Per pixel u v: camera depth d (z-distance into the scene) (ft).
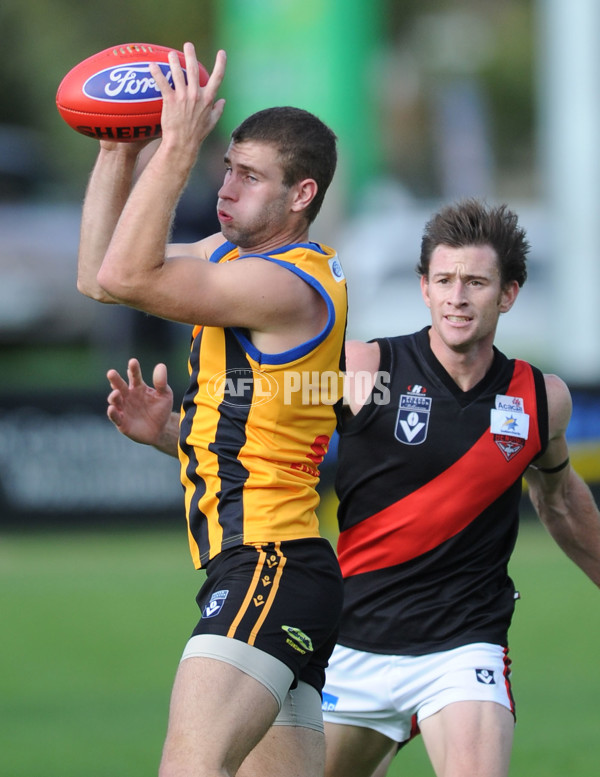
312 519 42.98
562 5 179.93
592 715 74.02
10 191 246.68
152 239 39.96
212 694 38.88
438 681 47.03
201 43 359.05
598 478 118.73
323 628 41.63
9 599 101.65
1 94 339.98
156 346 175.11
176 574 109.91
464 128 310.86
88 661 85.10
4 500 121.08
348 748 49.85
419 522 48.11
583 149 179.93
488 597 48.42
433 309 48.44
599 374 135.13
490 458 48.14
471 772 44.01
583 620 95.25
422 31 433.89
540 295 248.93
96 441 121.60
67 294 224.12
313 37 185.88
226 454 42.22
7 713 74.18
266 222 42.91
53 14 350.43
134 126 43.57
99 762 65.46
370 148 215.92
